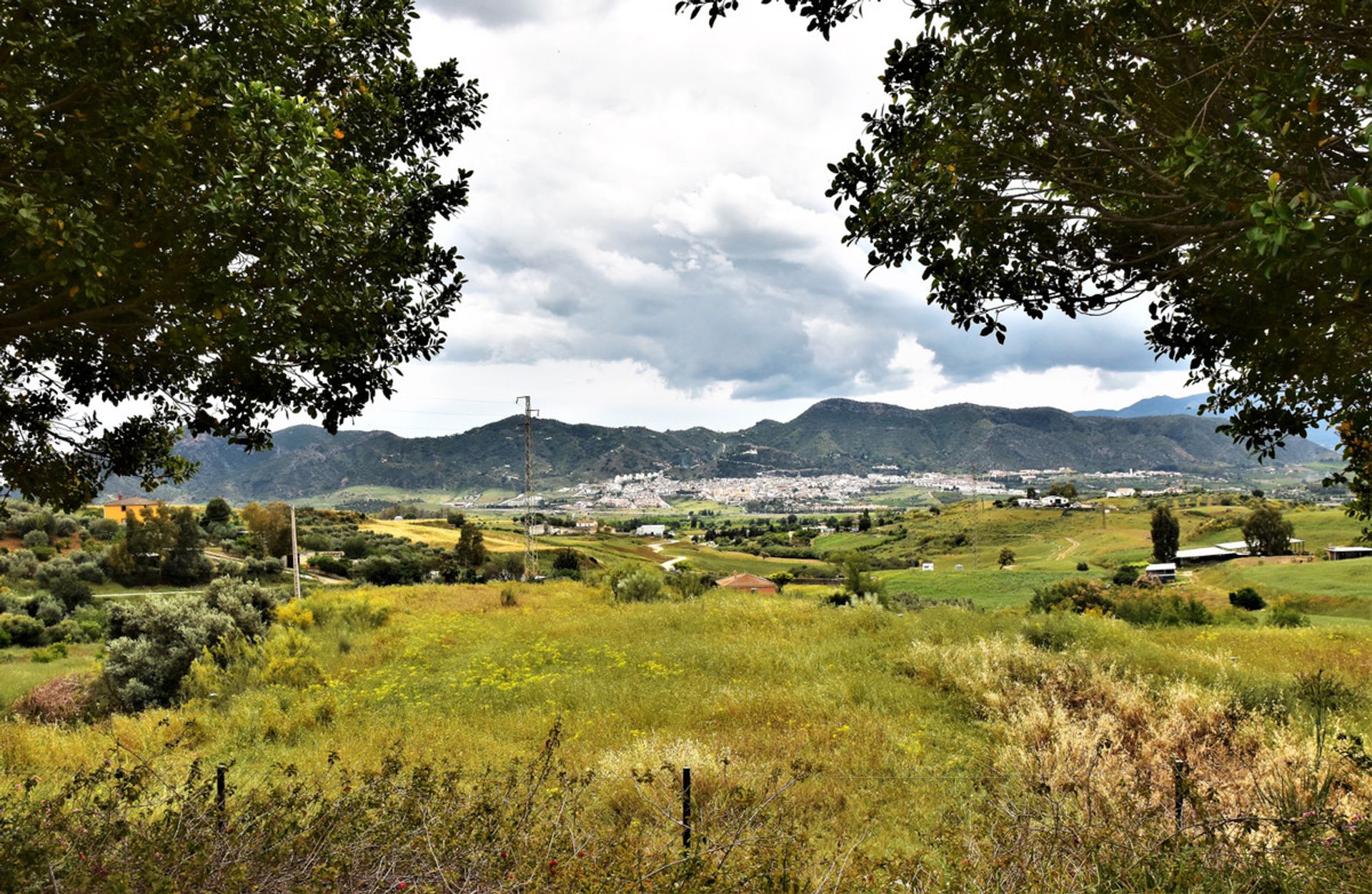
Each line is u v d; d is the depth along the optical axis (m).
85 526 74.19
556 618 23.05
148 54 4.64
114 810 4.17
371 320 6.14
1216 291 4.29
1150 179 4.19
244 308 4.87
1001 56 4.11
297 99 4.88
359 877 3.75
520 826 4.49
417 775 4.96
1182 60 3.85
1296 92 3.10
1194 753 7.60
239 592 20.92
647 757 8.16
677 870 4.15
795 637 16.95
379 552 86.88
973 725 9.98
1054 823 4.62
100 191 4.43
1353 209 2.63
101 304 4.88
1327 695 9.90
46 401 6.52
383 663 17.22
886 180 4.85
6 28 3.96
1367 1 2.96
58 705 15.86
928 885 4.40
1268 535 89.81
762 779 7.32
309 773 8.09
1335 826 4.13
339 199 5.51
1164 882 4.00
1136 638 14.97
